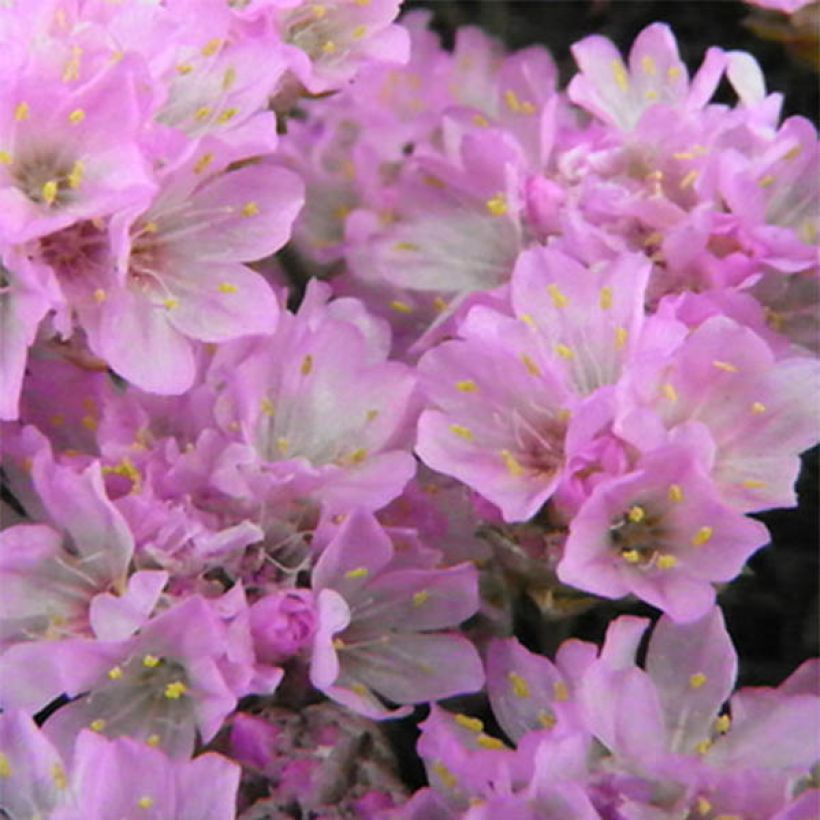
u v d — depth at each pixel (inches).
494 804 6.4
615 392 6.5
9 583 6.7
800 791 6.6
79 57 6.6
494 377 6.7
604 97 7.3
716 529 6.6
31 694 6.6
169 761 6.5
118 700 6.7
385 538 6.6
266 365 6.8
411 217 7.4
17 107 6.6
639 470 6.6
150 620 6.5
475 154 7.2
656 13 8.0
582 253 6.9
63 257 6.7
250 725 6.5
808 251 6.9
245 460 6.6
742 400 6.7
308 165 7.9
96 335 6.7
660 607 6.6
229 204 6.9
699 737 6.7
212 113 6.8
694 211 6.9
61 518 6.7
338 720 6.6
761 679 7.2
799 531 7.4
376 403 6.8
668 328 6.6
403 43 7.1
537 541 6.7
